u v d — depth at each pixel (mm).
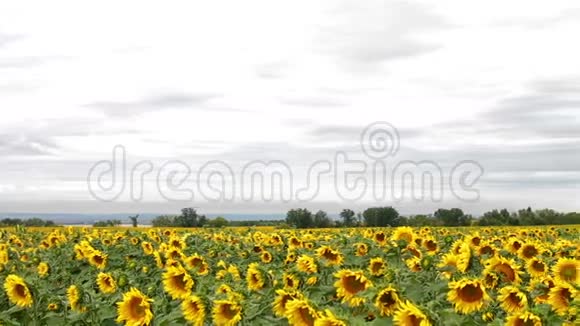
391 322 6773
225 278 11070
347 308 7977
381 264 10180
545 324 6996
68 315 9000
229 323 7555
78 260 15648
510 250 12984
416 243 13352
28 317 9094
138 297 8000
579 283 8875
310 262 10156
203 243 18156
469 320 6750
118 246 17469
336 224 53344
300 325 6891
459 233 21078
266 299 8711
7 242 21656
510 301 7941
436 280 9250
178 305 9047
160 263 13297
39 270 13797
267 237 17594
